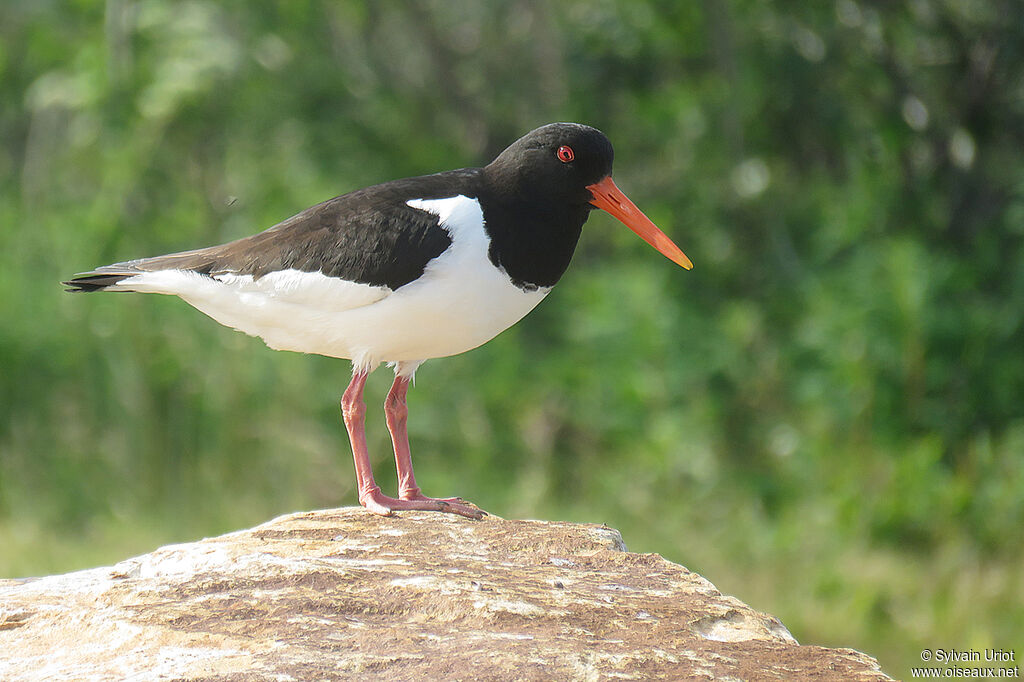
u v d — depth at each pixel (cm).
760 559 1300
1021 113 1748
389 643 504
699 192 1769
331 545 621
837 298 1458
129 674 476
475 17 2022
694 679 478
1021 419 1410
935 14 1708
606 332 1507
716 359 1483
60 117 2017
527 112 1983
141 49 1789
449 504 698
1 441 1427
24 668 491
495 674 473
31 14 1995
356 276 672
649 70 1808
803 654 514
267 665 479
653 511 1416
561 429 1622
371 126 1900
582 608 548
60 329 1447
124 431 1423
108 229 1627
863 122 1736
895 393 1370
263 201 1736
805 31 1745
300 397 1430
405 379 739
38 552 1294
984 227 1661
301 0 1841
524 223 695
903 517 1286
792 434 1413
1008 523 1271
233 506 1377
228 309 714
